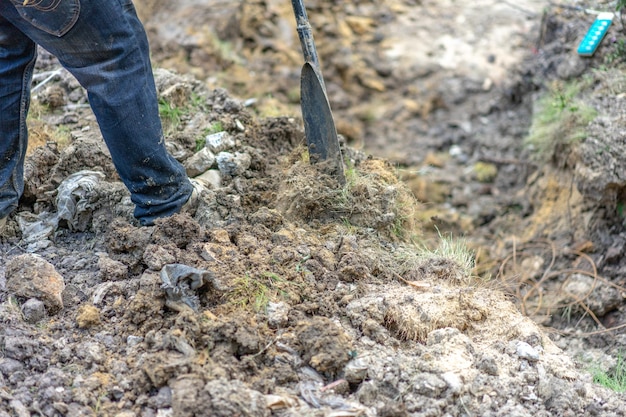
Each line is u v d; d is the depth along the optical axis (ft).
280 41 21.58
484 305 12.68
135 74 12.19
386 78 21.86
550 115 17.19
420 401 11.58
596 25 17.62
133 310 12.05
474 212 17.94
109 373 11.72
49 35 11.89
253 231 13.01
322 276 12.69
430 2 23.63
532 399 11.80
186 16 20.38
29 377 11.66
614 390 12.75
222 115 14.78
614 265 15.66
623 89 16.70
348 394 11.69
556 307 15.29
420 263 13.23
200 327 11.84
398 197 13.96
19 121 12.57
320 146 13.46
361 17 23.06
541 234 16.63
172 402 11.34
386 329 12.27
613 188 15.69
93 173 13.53
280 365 11.76
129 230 12.71
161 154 12.55
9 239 13.08
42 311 12.17
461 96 21.02
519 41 21.79
